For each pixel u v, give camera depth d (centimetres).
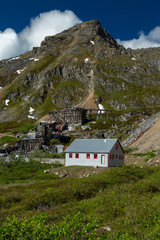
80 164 4506
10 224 913
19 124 18438
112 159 4372
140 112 12875
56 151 8294
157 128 6775
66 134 11025
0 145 9675
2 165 4803
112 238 1095
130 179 2680
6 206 2009
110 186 2417
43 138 8806
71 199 2055
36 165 4803
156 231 1128
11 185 3266
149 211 1394
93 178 2725
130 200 1753
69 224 946
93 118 15262
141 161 4175
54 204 1936
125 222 1293
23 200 2111
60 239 973
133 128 9244
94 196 2156
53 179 3569
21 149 8244
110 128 10800
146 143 6031
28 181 3588
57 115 13962
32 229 916
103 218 1460
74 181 2716
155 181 2370
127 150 5866
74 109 13312
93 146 4581
